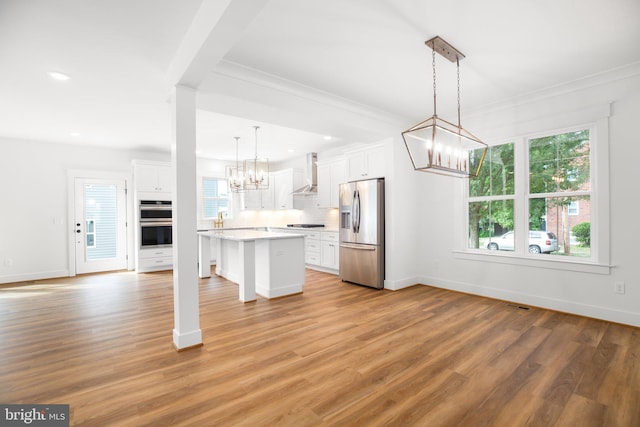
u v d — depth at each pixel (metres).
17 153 5.32
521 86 3.41
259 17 2.17
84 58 2.59
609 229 3.13
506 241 3.96
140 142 5.62
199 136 5.43
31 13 1.98
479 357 2.43
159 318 3.40
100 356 2.48
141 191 6.11
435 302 3.91
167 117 4.14
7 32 2.19
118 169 6.24
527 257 3.71
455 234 4.41
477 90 3.51
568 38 2.48
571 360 2.36
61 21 2.08
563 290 3.45
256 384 2.08
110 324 3.21
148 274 5.93
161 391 2.00
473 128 4.19
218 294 4.40
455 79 3.22
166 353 2.54
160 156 6.64
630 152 3.01
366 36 2.43
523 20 2.24
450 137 2.71
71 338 2.84
